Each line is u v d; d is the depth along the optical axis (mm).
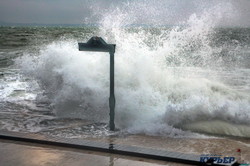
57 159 3709
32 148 4074
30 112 6805
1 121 6016
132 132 5258
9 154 3859
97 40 4770
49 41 36625
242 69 13047
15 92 9070
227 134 5145
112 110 5168
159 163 3607
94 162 3623
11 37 57219
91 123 5895
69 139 4293
